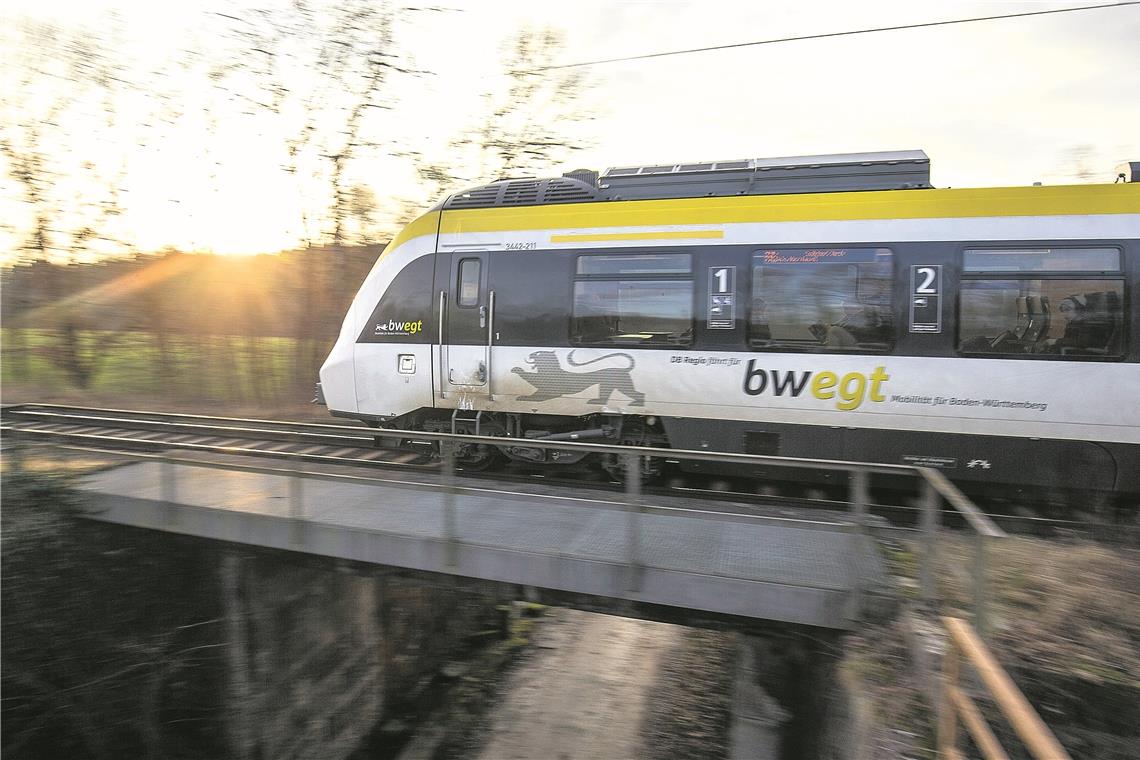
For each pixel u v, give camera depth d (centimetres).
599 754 775
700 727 804
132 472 723
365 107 1423
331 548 550
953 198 577
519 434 711
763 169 646
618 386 656
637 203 655
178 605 647
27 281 1678
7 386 1689
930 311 576
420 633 927
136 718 650
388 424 763
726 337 624
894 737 346
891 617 418
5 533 589
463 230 709
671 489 653
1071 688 351
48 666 609
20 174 1631
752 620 450
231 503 609
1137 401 537
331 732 752
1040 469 565
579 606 484
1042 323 555
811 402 607
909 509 594
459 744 810
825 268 600
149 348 1664
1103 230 542
